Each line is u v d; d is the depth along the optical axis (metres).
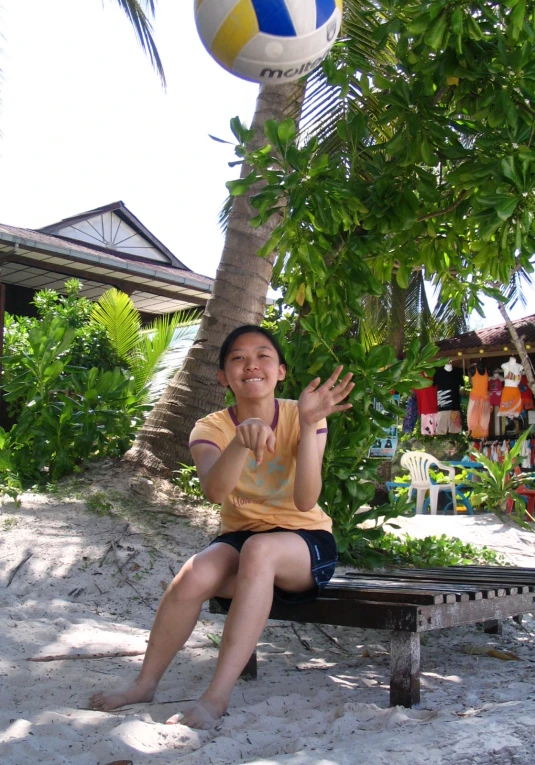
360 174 5.55
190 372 6.20
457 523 9.04
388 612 2.60
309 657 3.66
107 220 17.77
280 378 2.96
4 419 13.37
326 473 5.09
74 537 4.92
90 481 5.85
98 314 10.98
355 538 5.35
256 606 2.46
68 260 13.26
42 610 3.95
